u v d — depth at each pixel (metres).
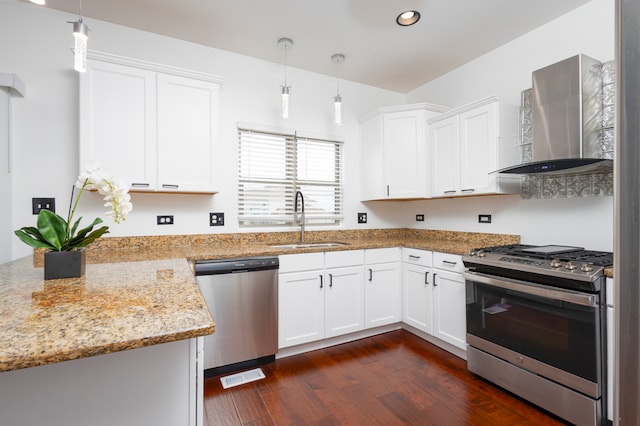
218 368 2.06
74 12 2.12
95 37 2.20
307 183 3.00
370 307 2.61
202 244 2.50
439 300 2.36
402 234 3.49
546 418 1.60
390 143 2.91
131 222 2.27
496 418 1.60
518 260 1.76
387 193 2.91
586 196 1.95
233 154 2.64
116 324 0.73
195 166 2.20
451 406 1.70
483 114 2.30
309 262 2.34
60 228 1.22
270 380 1.98
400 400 1.76
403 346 2.48
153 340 0.68
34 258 1.81
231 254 2.05
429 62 2.83
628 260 0.94
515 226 2.39
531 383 1.69
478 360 1.98
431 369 2.11
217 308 2.01
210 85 2.25
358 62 2.83
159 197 2.36
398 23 2.24
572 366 1.52
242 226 2.76
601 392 1.45
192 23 2.24
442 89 3.09
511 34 2.38
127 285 1.11
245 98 2.70
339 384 1.93
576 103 1.79
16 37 2.01
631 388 0.95
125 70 2.00
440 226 3.06
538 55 2.29
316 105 3.04
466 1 2.00
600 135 1.86
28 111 2.01
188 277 1.25
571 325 1.52
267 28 2.30
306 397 1.79
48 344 0.62
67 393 0.80
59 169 2.08
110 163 1.96
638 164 0.91
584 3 2.02
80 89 1.90
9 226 1.93
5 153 1.90
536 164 1.79
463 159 2.46
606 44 1.92
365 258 2.59
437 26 2.28
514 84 2.45
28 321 0.74
